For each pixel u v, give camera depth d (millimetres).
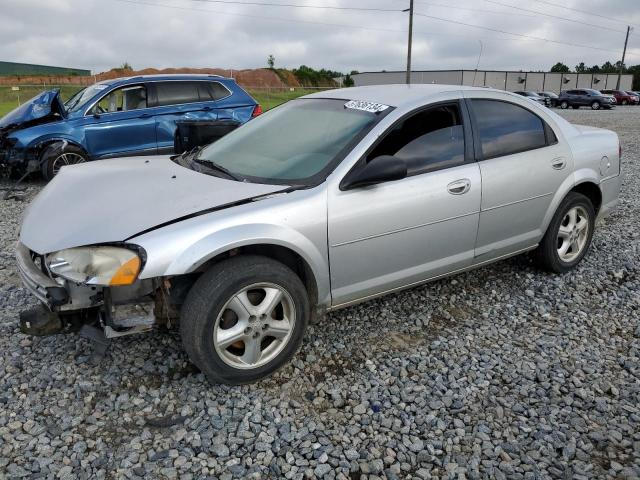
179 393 2920
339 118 3561
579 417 2789
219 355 2828
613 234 5723
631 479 2391
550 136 4273
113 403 2828
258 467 2414
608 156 4680
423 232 3479
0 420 2674
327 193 3072
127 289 2777
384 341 3520
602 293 4309
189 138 5762
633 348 3475
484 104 3914
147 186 3219
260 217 2857
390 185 3303
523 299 4156
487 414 2812
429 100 3600
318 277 3111
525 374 3168
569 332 3682
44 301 2723
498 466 2473
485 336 3613
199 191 3064
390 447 2570
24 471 2354
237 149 3730
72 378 3014
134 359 3199
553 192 4215
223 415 2750
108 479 2338
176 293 2846
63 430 2625
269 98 32312
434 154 3555
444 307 4008
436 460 2488
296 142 3508
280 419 2730
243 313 2850
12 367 3105
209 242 2689
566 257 4602
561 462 2490
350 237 3160
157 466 2410
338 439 2602
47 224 2971
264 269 2848
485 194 3738
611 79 65500
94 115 8266
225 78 9531
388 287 3488
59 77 43625
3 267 4656
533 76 60375
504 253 4105
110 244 2658
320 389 2986
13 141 7840
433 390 2996
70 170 3836
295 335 3064
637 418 2779
